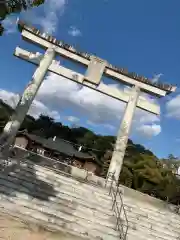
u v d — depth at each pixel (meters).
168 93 20.88
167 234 13.73
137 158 42.00
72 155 39.66
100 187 16.16
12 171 13.95
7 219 9.80
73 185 14.82
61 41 20.45
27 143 39.56
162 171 38.47
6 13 11.62
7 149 16.48
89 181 17.25
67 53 20.45
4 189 12.20
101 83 20.28
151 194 34.06
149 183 35.31
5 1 11.22
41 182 13.84
